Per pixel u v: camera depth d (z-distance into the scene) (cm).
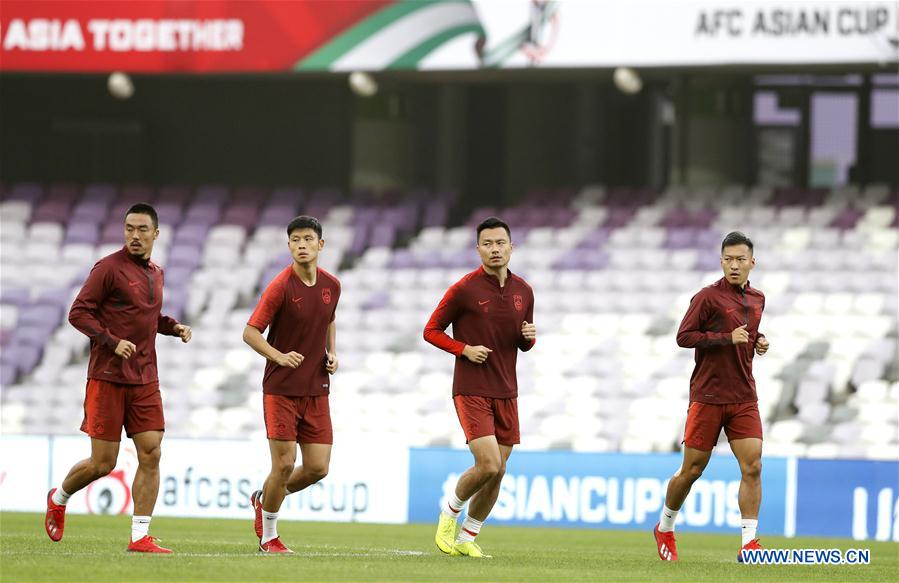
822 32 7006
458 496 3559
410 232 8706
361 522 5625
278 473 3369
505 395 3528
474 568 3212
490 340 3506
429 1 7412
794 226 8119
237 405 7394
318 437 3409
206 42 7538
